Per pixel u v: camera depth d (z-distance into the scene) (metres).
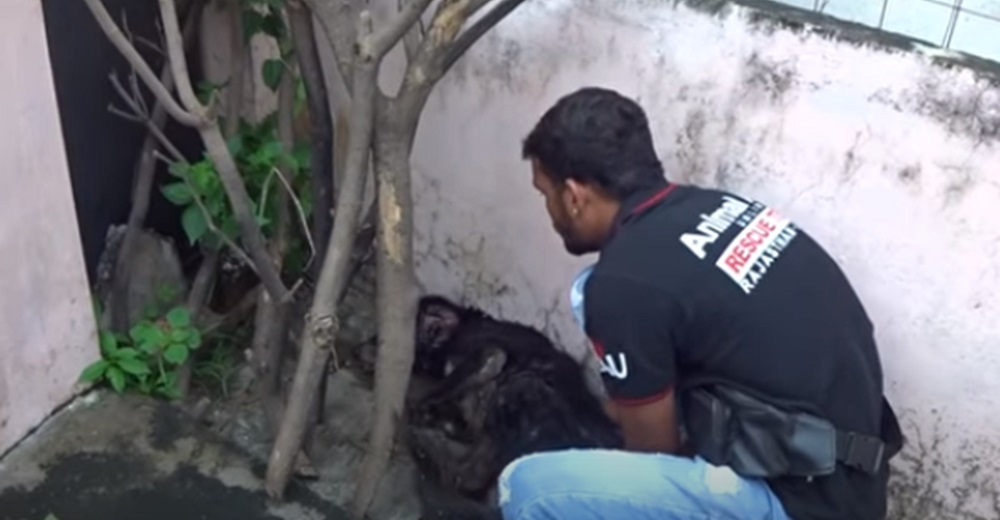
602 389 2.74
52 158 2.36
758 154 2.32
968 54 2.13
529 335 2.81
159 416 2.65
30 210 2.34
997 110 2.05
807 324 1.90
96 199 2.72
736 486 1.92
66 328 2.54
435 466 2.66
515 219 2.72
